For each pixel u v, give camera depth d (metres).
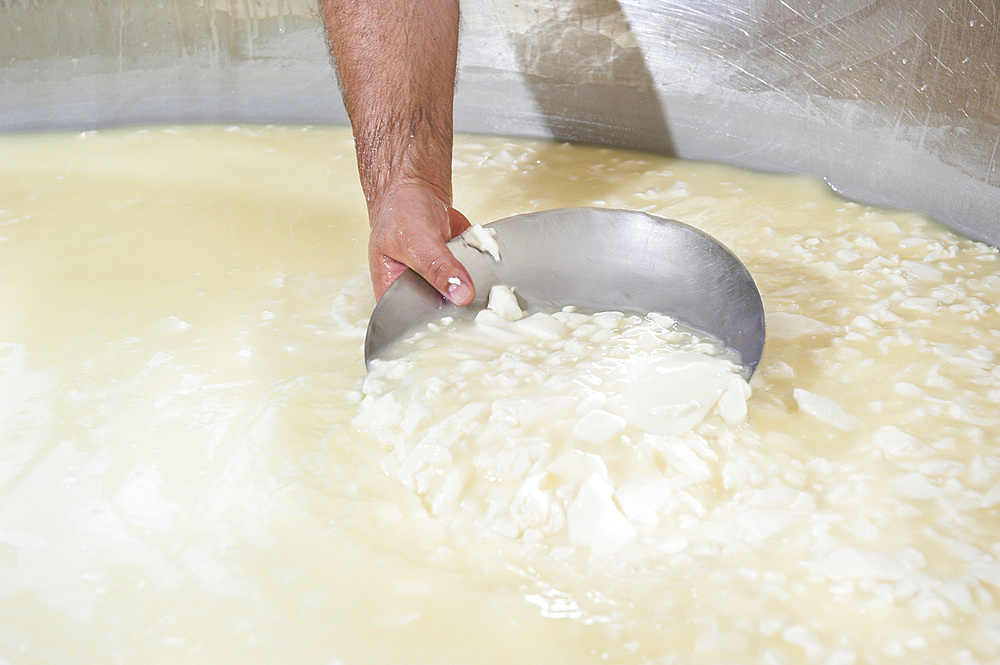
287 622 0.56
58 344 0.83
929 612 0.54
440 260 0.79
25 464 0.69
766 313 0.85
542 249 0.88
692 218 1.08
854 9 1.13
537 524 0.62
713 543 0.60
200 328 0.86
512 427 0.67
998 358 0.78
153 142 1.39
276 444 0.70
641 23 1.30
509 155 1.31
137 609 0.57
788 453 0.67
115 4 1.47
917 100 1.10
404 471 0.66
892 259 0.95
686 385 0.70
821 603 0.56
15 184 1.21
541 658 0.54
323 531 0.62
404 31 0.95
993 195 1.05
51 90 1.53
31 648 0.55
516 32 1.38
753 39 1.23
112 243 1.03
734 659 0.53
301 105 1.51
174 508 0.65
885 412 0.72
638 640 0.54
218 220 1.10
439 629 0.56
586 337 0.78
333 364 0.80
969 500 0.63
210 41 1.49
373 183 0.91
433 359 0.76
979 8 1.02
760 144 1.26
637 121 1.35
